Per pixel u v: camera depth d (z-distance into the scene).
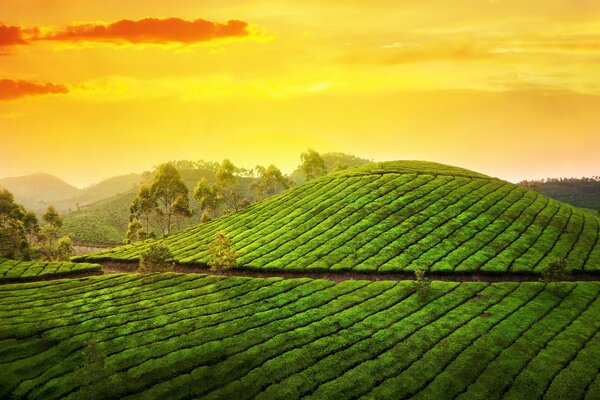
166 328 57.09
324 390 43.66
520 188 107.81
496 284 65.31
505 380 43.84
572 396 41.16
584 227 87.88
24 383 46.84
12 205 133.62
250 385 44.84
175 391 44.66
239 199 174.00
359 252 78.75
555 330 52.31
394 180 107.94
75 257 95.62
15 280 80.06
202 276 75.38
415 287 64.62
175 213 138.75
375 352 49.72
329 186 112.44
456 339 51.06
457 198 96.81
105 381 46.56
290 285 68.56
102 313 62.53
